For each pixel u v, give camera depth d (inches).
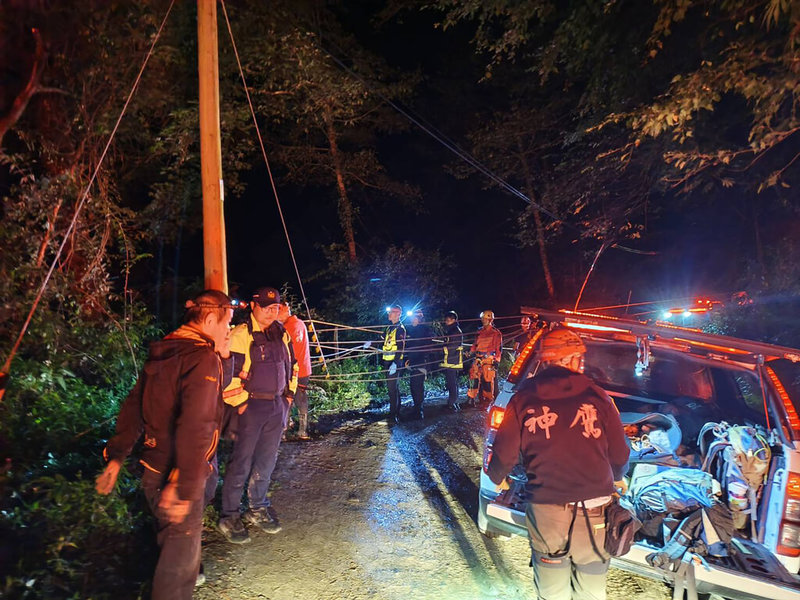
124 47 288.2
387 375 317.4
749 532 143.3
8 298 214.1
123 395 231.8
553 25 374.6
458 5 381.4
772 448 147.6
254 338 160.2
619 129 399.5
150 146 371.6
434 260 584.7
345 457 245.3
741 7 253.1
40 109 269.7
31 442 177.8
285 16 432.8
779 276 422.0
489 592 148.6
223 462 211.8
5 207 236.5
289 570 151.8
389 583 149.8
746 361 169.5
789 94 289.0
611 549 107.0
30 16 250.7
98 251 278.4
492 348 355.9
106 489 112.3
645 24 297.9
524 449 111.7
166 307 391.9
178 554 111.7
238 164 414.9
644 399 204.4
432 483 220.5
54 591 124.8
